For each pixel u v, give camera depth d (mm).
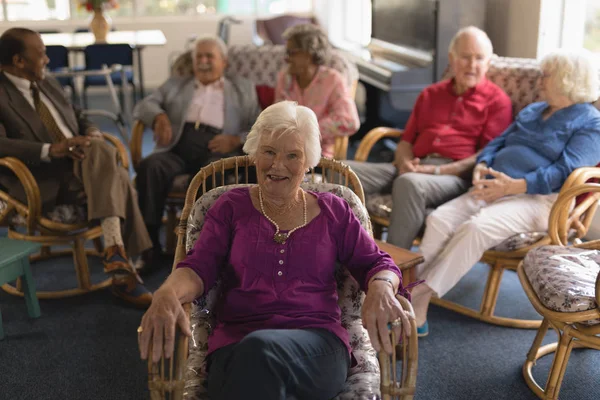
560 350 2107
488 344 2580
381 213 2953
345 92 3281
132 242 2945
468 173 2973
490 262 2699
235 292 1678
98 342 2613
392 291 1567
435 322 2760
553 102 2717
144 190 3193
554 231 2414
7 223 2953
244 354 1435
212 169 1957
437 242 2658
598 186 2297
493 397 2232
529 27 3775
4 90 2922
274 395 1418
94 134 3143
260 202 1731
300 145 1644
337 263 1816
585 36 3736
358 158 3203
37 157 2836
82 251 3020
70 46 5484
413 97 4172
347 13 7078
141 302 2885
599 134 2625
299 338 1520
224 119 3436
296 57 3277
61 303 2953
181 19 7793
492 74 3201
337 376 1544
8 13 7488
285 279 1670
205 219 1781
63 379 2361
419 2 4312
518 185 2633
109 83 5426
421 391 2264
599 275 1854
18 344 2598
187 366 1631
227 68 3779
